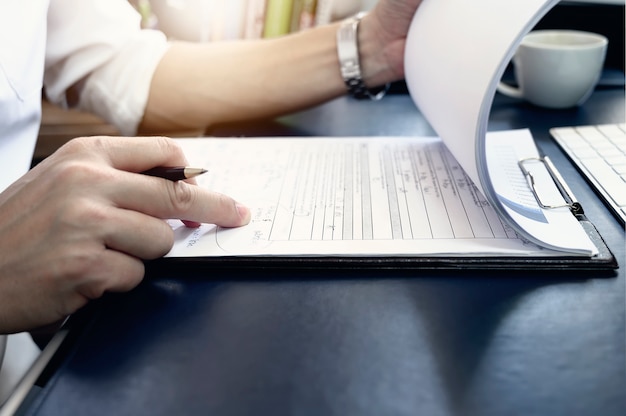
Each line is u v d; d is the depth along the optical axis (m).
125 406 0.21
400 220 0.31
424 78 0.38
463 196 0.33
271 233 0.30
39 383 0.23
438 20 0.36
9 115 0.42
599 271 0.27
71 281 0.26
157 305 0.26
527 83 0.53
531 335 0.23
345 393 0.20
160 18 0.78
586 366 0.21
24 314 0.26
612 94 0.56
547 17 0.66
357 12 0.76
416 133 0.48
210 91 0.54
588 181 0.35
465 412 0.19
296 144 0.45
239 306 0.26
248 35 0.75
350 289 0.26
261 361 0.22
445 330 0.23
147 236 0.27
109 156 0.30
